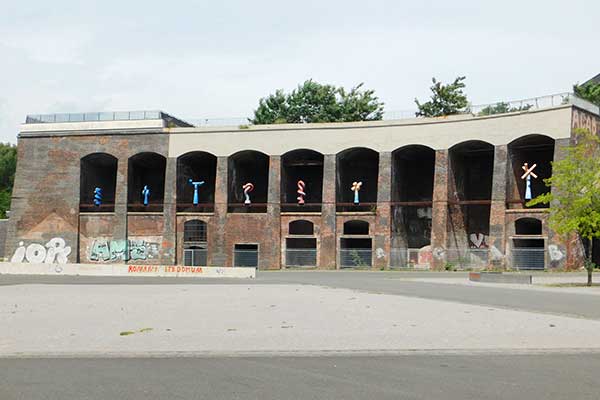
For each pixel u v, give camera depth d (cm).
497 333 1541
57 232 6300
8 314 1972
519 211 5156
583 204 3347
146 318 1844
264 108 8338
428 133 5553
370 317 1850
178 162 6141
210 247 6009
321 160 6219
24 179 6412
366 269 5612
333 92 8250
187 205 6153
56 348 1354
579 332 1561
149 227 6162
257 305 2206
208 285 3391
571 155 3597
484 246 5862
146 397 944
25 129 6450
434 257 5431
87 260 6253
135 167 6531
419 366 1163
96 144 6281
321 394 955
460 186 5806
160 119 6188
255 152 6072
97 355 1281
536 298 2502
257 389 989
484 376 1077
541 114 5050
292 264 5875
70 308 2139
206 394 959
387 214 5616
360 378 1064
